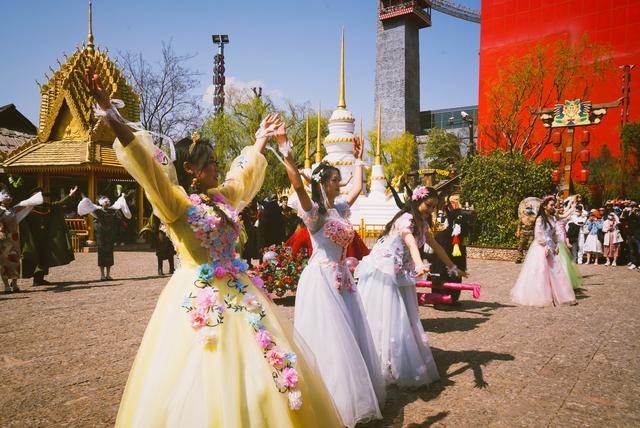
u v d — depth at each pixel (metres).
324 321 3.14
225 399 1.97
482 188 15.39
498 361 4.58
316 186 3.51
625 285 9.65
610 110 31.25
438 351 4.92
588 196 22.17
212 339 2.09
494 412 3.40
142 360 2.19
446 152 48.44
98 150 17.98
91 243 17.67
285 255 7.41
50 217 9.52
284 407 2.07
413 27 63.94
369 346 3.41
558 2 33.72
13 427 3.11
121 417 2.11
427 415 3.35
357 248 5.43
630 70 28.94
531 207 13.41
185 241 2.34
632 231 12.85
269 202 9.80
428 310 7.07
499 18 36.16
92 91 2.02
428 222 4.11
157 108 29.02
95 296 8.04
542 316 6.62
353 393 2.98
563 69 32.12
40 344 5.05
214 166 2.53
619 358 4.67
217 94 50.00
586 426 3.17
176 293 2.27
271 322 2.34
